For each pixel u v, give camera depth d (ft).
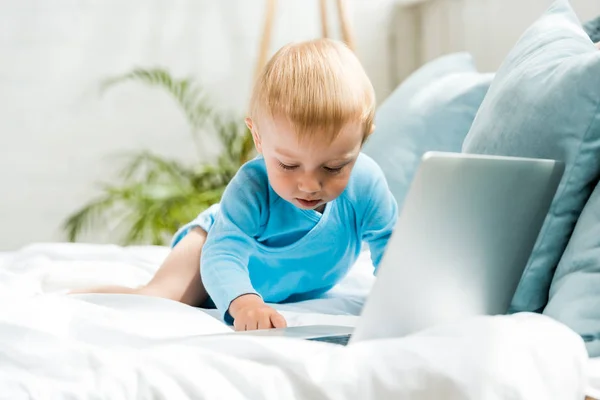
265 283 3.94
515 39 7.41
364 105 3.19
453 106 5.84
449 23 8.83
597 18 4.75
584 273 2.97
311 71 3.14
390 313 2.43
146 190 8.39
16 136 9.41
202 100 9.75
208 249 3.67
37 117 9.45
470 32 8.32
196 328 3.02
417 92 6.19
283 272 3.88
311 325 3.13
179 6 9.68
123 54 9.59
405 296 2.43
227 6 9.78
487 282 2.75
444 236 2.44
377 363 2.18
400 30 9.85
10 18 9.32
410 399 2.12
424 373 2.12
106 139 9.60
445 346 2.19
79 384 2.12
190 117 9.44
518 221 2.75
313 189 3.17
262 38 9.00
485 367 2.10
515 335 2.20
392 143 6.00
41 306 2.82
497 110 3.73
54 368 2.19
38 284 4.37
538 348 2.19
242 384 2.14
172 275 4.12
